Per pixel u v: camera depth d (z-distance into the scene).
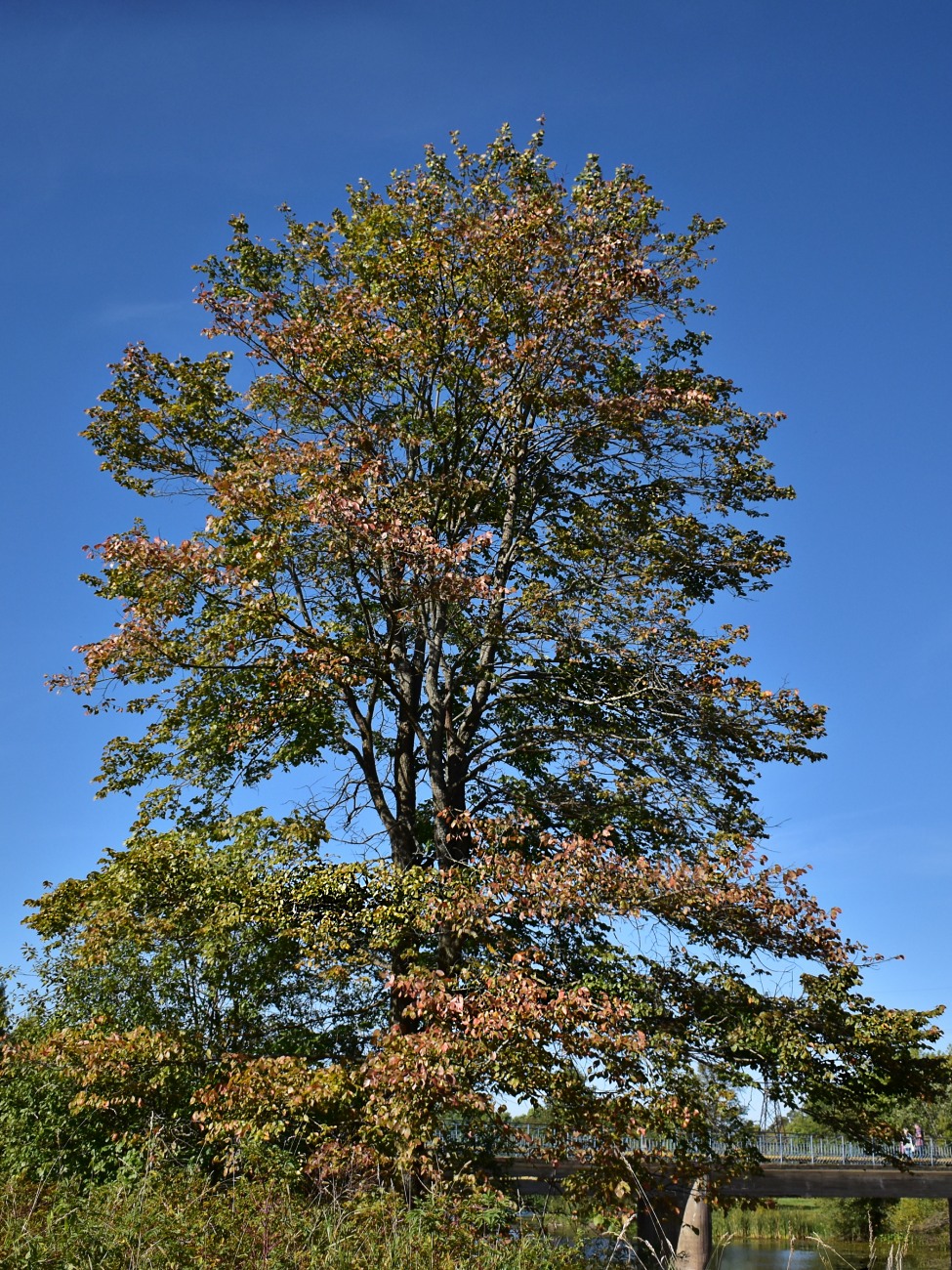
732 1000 14.07
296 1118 13.36
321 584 18.88
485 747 19.12
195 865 15.78
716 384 19.56
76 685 16.67
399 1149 12.38
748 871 14.12
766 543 19.02
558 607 17.53
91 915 16.06
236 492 15.82
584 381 18.48
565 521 20.06
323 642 16.59
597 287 17.44
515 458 19.48
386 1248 8.45
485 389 18.48
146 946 16.02
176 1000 16.12
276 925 15.41
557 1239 9.84
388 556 15.85
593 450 19.42
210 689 18.25
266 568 16.02
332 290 19.91
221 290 19.72
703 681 17.03
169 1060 14.92
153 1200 9.08
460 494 18.62
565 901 13.77
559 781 18.28
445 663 19.64
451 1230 8.99
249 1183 10.58
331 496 15.55
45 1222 8.38
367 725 18.73
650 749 18.11
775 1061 13.83
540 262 18.25
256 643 17.05
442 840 17.52
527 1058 12.36
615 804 17.59
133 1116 14.99
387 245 19.55
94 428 19.66
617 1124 12.16
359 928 15.77
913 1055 14.27
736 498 19.52
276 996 16.33
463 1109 12.80
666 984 14.44
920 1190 25.42
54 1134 14.88
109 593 18.86
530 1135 13.12
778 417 19.33
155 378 20.06
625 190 19.44
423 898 14.71
